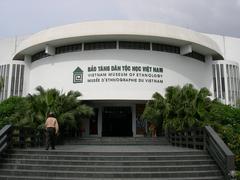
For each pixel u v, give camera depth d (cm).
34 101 2041
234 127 1808
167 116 1939
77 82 2647
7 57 3697
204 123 1656
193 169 1109
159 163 1134
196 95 1858
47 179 1023
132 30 2520
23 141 1484
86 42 2697
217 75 3111
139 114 2795
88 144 2131
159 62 2692
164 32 2583
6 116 2222
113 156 1175
